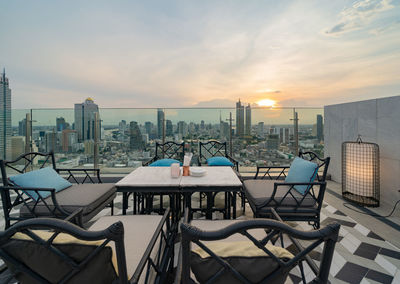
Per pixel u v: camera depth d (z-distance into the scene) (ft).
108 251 1.95
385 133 8.76
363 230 6.54
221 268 1.98
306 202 5.49
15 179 5.35
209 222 4.34
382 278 4.42
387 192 8.66
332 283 4.30
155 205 9.09
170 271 4.55
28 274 2.04
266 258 1.90
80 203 5.34
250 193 6.08
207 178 6.19
